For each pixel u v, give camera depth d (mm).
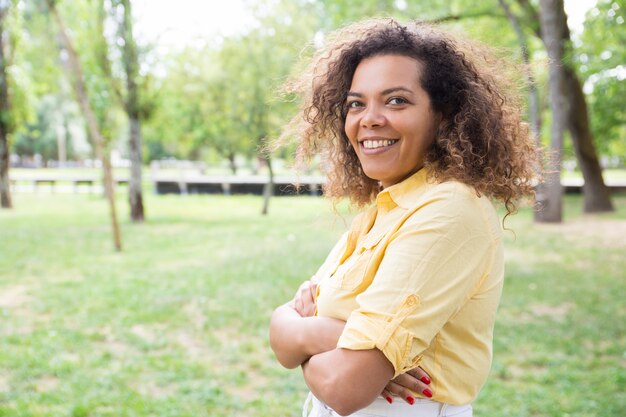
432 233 1345
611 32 11922
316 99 1826
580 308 6637
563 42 13125
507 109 1657
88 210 18484
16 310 6711
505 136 1575
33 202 21328
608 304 6812
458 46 1578
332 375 1340
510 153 1589
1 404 4207
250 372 4898
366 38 1580
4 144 18562
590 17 11984
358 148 1555
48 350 5297
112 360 5129
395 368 1297
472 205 1396
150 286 7859
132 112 15344
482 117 1518
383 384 1319
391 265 1354
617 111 16641
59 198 23188
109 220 15750
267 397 4383
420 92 1482
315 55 1844
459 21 15125
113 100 15312
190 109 19922
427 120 1495
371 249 1468
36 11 13539
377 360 1301
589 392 4332
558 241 11555
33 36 14648
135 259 9938
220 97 16875
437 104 1505
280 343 1535
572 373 4699
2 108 18500
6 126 18531
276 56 16375
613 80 13109
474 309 1415
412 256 1336
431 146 1526
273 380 4715
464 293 1356
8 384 4555
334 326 1461
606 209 16766
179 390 4461
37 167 49344
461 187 1416
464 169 1464
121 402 4234
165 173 31922
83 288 7738
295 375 4801
